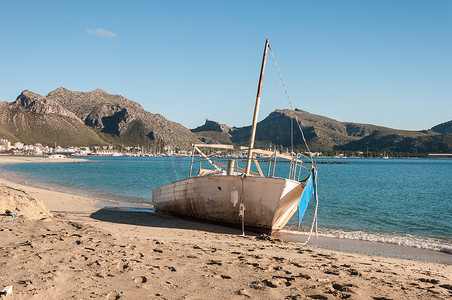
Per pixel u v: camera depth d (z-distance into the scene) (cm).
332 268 770
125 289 527
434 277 805
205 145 1593
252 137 1499
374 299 552
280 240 1252
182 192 1609
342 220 1959
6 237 854
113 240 873
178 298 504
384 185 4844
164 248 835
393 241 1402
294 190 1352
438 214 2247
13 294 468
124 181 4516
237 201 1358
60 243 807
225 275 631
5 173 5694
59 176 5397
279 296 535
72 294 494
